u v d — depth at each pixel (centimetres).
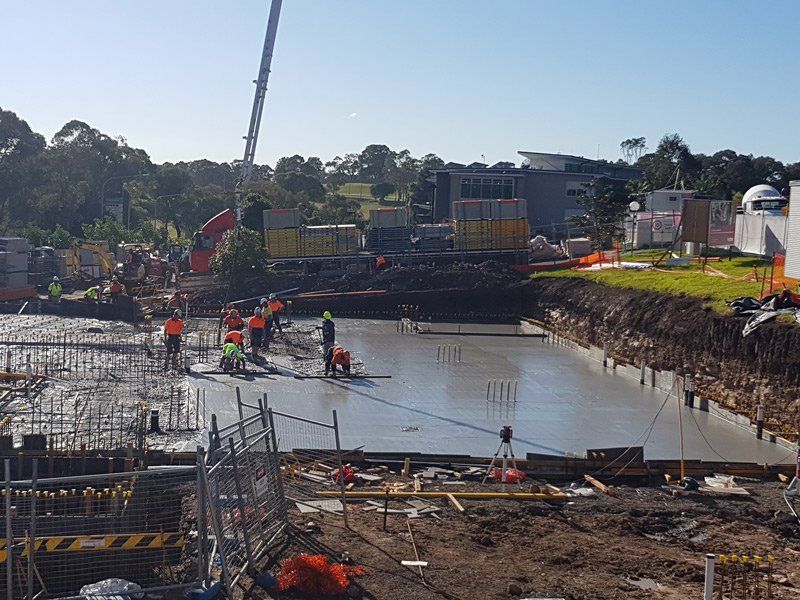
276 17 6088
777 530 1989
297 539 1681
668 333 3950
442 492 2136
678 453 2664
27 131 12356
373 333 4972
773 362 3111
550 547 1794
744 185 11356
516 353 4475
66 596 1402
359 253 6744
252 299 5703
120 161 13362
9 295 5547
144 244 9556
